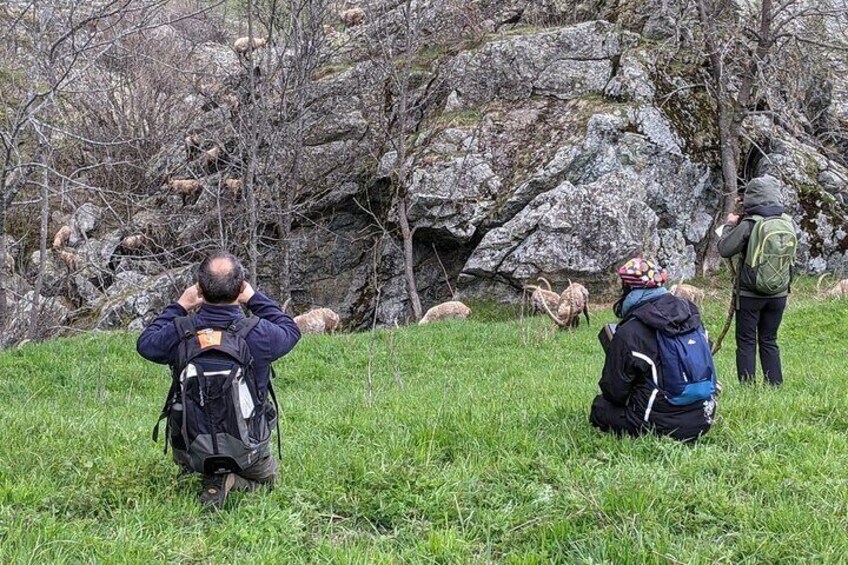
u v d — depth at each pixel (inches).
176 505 157.8
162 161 877.8
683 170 722.2
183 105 965.2
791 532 139.6
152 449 201.2
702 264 738.8
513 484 169.5
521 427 213.0
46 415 244.5
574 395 267.3
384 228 762.8
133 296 737.6
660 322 187.3
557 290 672.4
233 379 147.9
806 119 814.5
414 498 161.9
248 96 772.6
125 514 151.6
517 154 733.3
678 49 763.4
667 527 143.6
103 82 840.3
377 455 189.0
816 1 783.1
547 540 142.5
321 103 841.5
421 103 806.5
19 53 613.0
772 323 276.8
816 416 222.4
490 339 516.4
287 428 236.5
